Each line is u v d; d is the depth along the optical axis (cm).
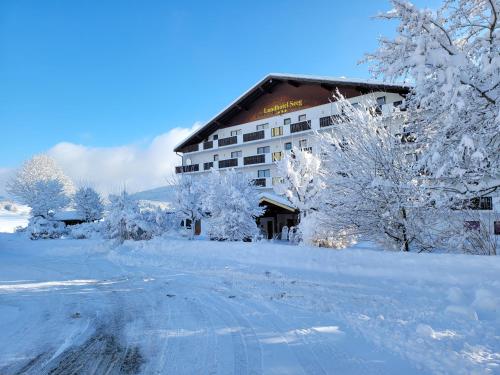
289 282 782
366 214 1010
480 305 514
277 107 3347
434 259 730
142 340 454
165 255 1424
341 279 766
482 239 901
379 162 980
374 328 445
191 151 4000
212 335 458
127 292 785
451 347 368
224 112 3641
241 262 1107
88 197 3766
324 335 436
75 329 514
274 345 411
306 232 1256
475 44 650
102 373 358
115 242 2017
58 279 1023
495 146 712
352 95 2767
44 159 5022
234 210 1786
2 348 439
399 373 326
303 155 1662
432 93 633
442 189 814
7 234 3366
